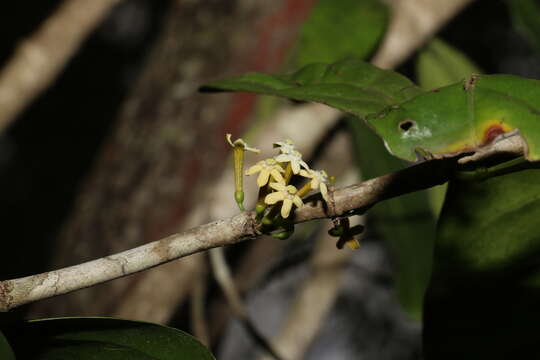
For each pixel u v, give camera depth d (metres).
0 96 1.04
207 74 1.04
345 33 0.87
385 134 0.58
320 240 1.33
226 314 1.21
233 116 1.02
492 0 1.59
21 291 0.60
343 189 0.60
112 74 2.32
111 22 2.30
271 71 1.04
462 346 0.66
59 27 1.05
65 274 0.60
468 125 0.58
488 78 0.59
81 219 1.07
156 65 1.07
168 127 1.03
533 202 0.65
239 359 2.06
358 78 0.63
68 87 2.29
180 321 1.16
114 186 1.05
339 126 1.22
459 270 0.66
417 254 1.00
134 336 0.62
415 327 1.71
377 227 1.00
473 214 0.65
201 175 1.02
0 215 2.27
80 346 0.62
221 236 0.60
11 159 2.34
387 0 0.95
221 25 1.04
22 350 0.62
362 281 1.70
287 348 1.32
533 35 0.83
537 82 0.58
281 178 0.60
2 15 2.11
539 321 0.66
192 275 1.01
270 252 1.23
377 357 1.72
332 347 1.75
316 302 1.32
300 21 1.02
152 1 2.32
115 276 0.60
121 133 1.07
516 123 0.57
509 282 0.66
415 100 0.58
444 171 0.59
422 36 1.01
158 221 1.03
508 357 0.66
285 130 1.02
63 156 2.32
